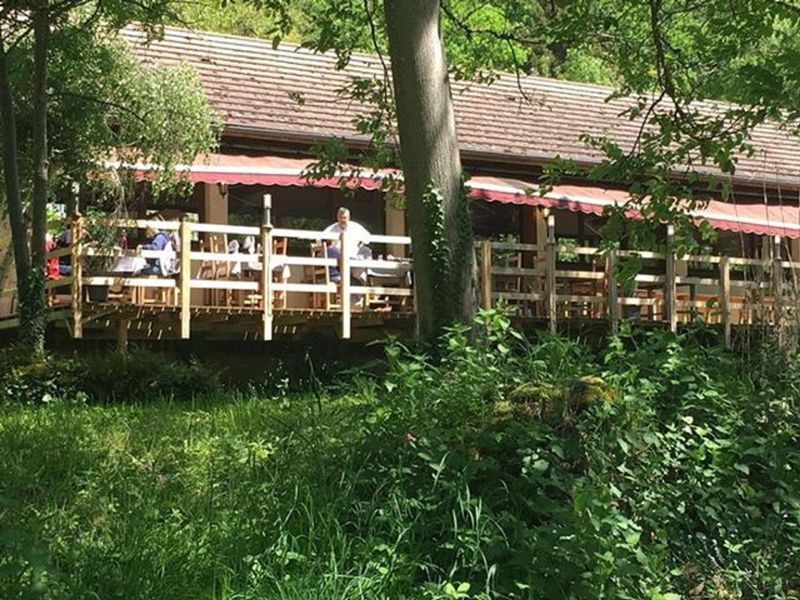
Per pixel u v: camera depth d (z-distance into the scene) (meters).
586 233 19.72
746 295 10.94
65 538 4.94
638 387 5.80
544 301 16.03
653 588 4.73
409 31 7.91
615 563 4.61
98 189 14.09
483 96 21.34
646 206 9.88
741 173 20.88
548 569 4.61
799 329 9.68
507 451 5.35
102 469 6.31
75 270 13.07
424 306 7.82
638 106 10.85
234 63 19.28
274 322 14.72
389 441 5.47
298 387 13.22
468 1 14.66
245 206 17.03
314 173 10.80
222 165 15.30
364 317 15.04
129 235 15.08
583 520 4.68
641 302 16.59
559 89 22.98
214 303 15.02
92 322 13.98
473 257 7.93
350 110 18.41
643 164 10.05
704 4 10.67
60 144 13.82
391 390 5.78
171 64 18.42
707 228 10.16
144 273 14.14
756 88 7.57
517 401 5.53
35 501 5.66
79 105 13.72
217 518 5.20
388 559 4.71
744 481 5.87
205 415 8.75
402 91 7.92
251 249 14.89
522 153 18.81
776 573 5.37
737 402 6.21
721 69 10.16
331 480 5.41
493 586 4.69
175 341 15.27
